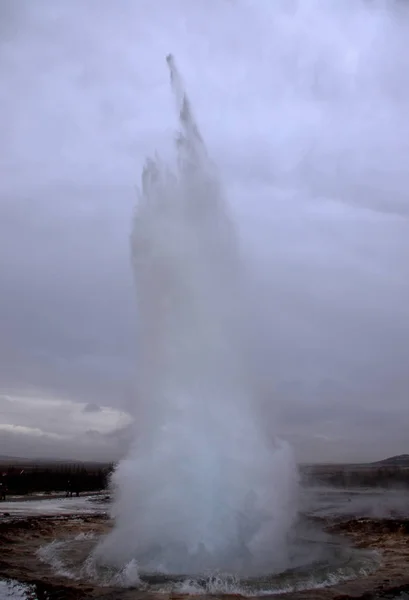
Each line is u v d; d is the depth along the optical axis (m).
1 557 24.66
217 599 16.70
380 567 22.05
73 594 17.62
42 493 80.69
